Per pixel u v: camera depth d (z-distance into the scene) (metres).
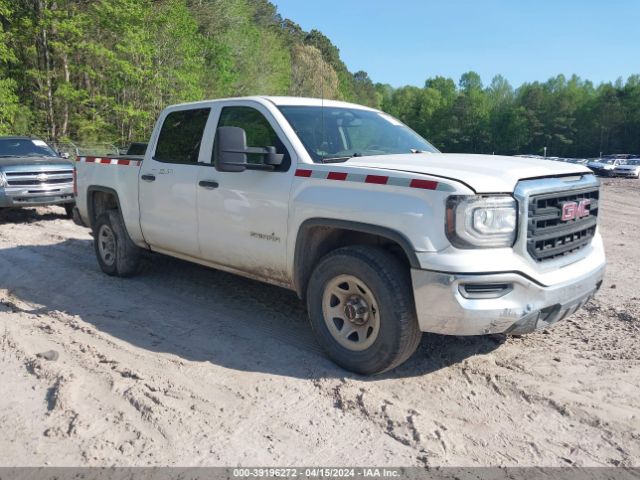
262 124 4.52
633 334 4.62
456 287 3.30
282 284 4.41
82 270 6.71
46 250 7.95
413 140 5.07
